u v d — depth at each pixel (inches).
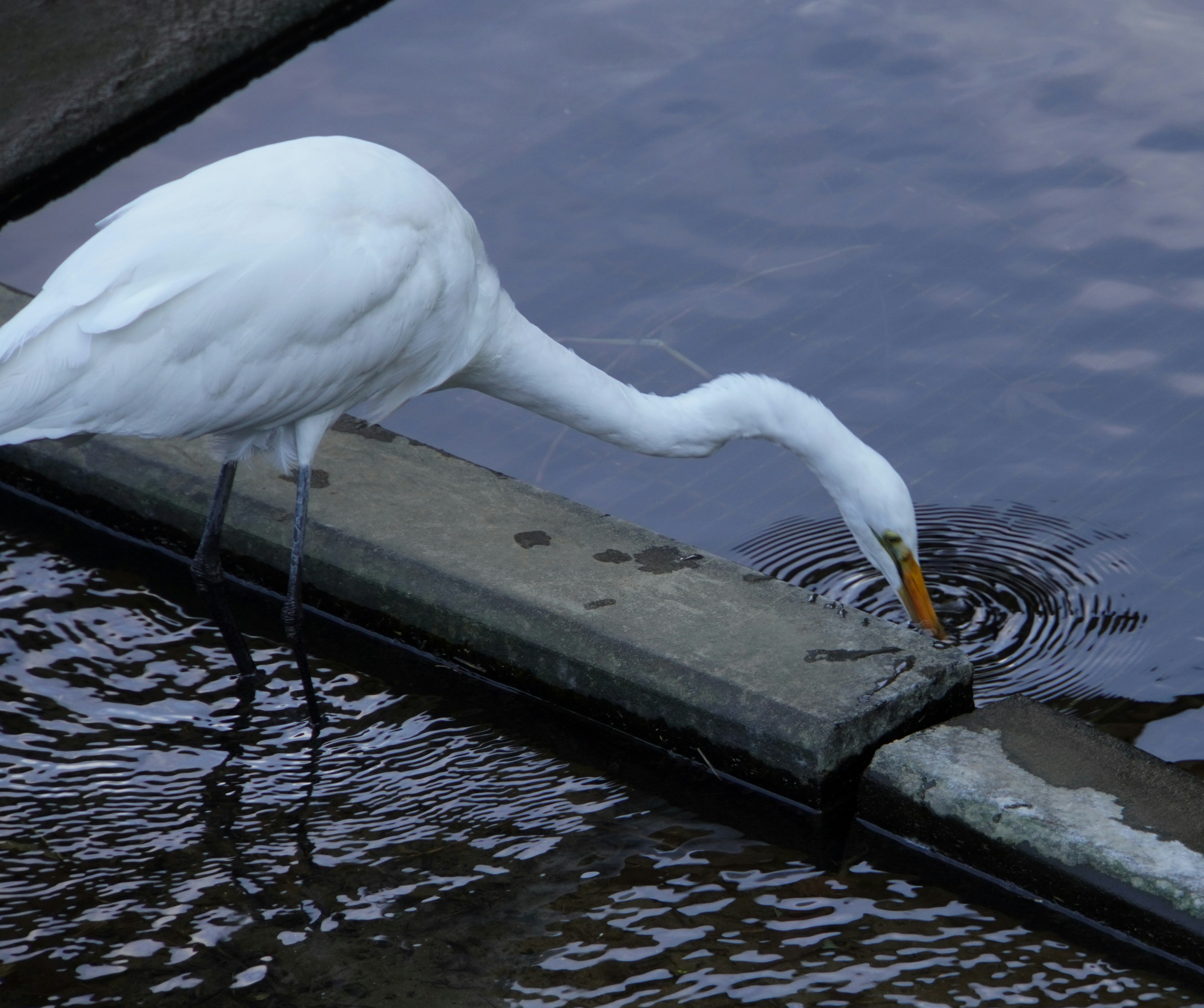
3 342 265.6
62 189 459.2
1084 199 431.8
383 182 287.1
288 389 287.0
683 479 370.3
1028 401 372.2
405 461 343.0
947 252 418.6
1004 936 238.8
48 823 269.4
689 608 291.7
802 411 302.5
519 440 384.5
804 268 416.5
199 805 274.4
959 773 253.9
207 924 246.1
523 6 536.4
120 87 466.0
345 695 303.7
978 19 512.7
